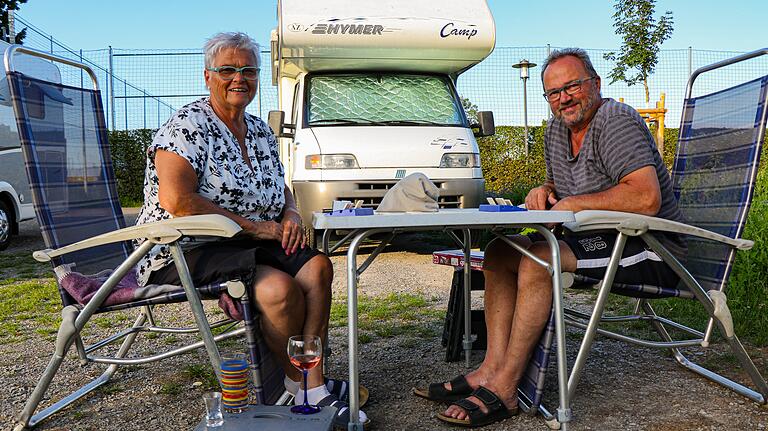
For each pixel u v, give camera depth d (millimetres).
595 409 2771
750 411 2725
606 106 2820
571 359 3465
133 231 2426
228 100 2832
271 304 2416
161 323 4605
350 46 6898
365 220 2262
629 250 2652
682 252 2762
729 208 2768
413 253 7887
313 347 2291
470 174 6836
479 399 2645
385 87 7320
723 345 3635
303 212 6734
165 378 3277
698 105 3154
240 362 2314
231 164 2811
